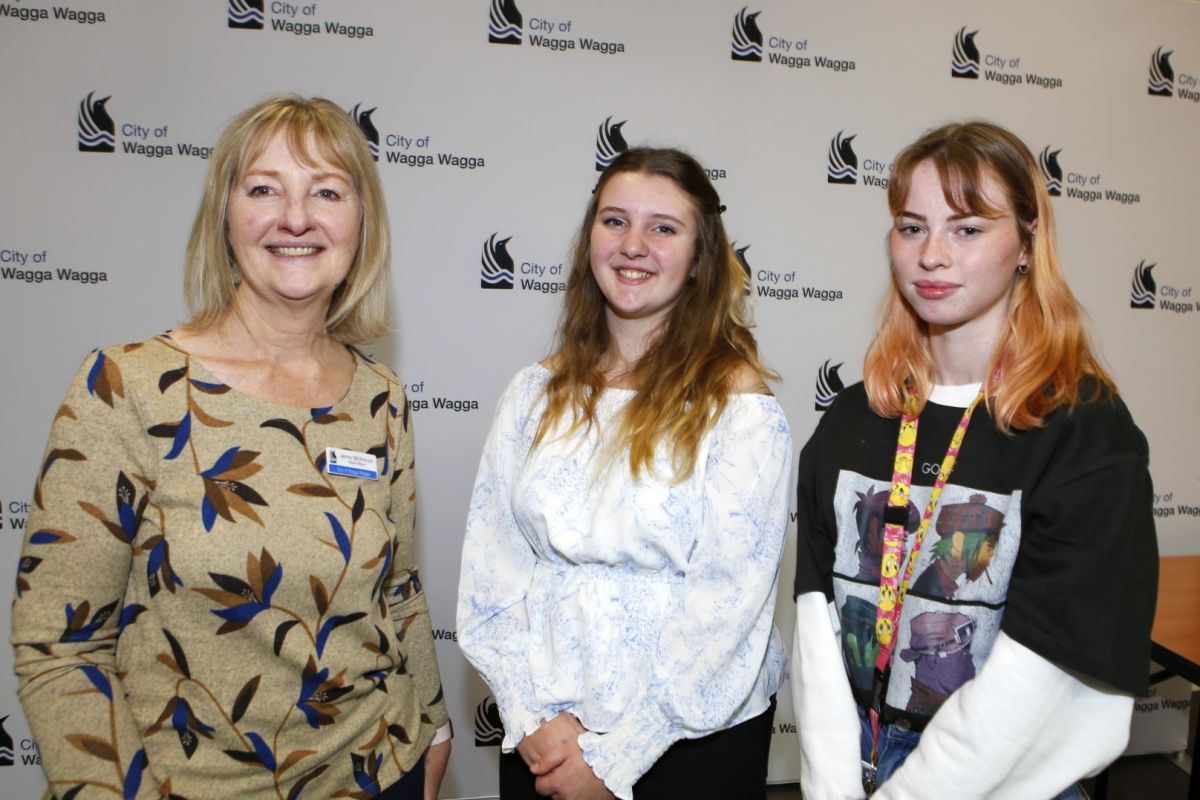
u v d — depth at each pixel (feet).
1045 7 8.57
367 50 7.60
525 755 4.12
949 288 3.43
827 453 4.02
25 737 7.64
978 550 3.40
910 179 3.53
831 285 8.53
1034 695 3.04
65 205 7.32
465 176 7.87
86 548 3.16
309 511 3.56
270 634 3.42
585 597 4.17
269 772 3.47
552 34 7.86
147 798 3.15
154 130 7.38
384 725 3.90
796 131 8.30
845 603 3.84
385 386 4.27
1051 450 3.28
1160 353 9.07
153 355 3.46
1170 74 8.84
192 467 3.35
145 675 3.33
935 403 3.74
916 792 3.24
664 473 4.15
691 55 8.09
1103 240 8.87
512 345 8.11
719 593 4.00
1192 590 7.20
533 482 4.33
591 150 8.02
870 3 8.30
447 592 8.23
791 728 8.65
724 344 4.59
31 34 7.16
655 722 3.93
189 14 7.34
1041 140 8.70
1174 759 9.04
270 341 3.79
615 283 4.46
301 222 3.60
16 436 7.43
